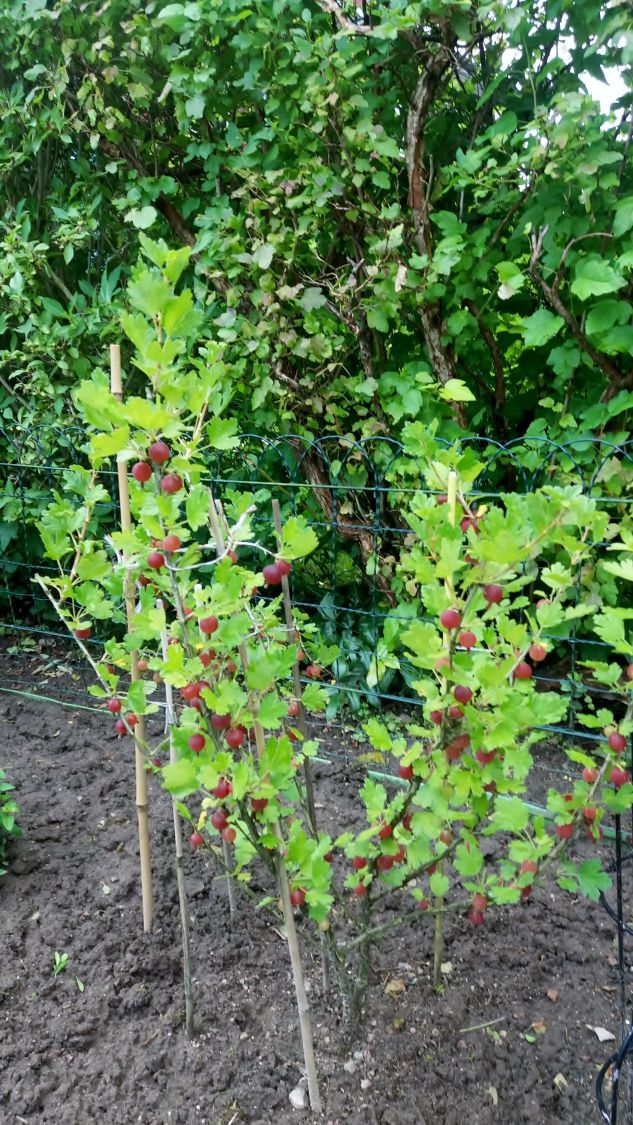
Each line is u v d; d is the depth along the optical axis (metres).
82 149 4.72
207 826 2.43
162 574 1.86
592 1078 2.00
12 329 4.70
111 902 2.56
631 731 1.71
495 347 3.84
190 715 1.86
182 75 3.74
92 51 3.93
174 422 1.57
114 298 4.54
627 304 3.17
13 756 3.45
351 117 3.54
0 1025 2.13
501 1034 2.12
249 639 1.96
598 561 3.39
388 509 4.07
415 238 3.65
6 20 4.25
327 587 4.16
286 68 3.63
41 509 4.38
